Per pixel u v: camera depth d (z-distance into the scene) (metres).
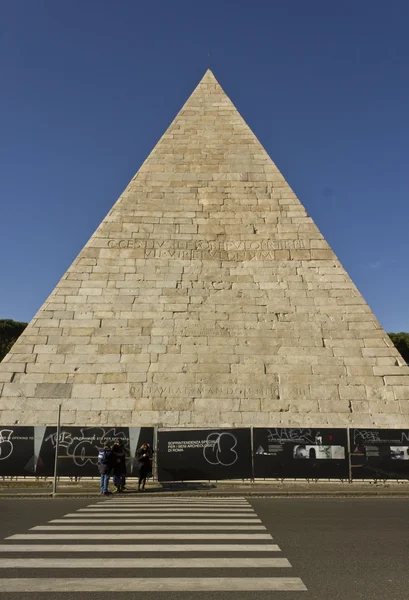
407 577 6.09
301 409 16.28
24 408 16.09
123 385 16.48
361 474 14.95
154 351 17.06
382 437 15.16
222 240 19.30
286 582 5.88
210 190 20.36
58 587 5.70
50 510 11.01
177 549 7.39
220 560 6.80
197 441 15.17
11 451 15.00
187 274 18.53
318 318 17.80
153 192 20.20
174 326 17.53
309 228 19.48
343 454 15.05
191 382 16.58
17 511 10.85
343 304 18.05
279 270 18.69
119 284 18.25
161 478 14.95
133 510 10.99
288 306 18.00
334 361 17.05
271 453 15.07
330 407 16.31
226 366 16.89
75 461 14.98
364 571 6.32
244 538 8.11
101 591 5.57
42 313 17.61
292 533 8.50
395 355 17.11
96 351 17.06
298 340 17.38
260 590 5.61
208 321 17.66
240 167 20.91
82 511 10.84
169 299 18.02
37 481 14.97
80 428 15.25
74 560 6.79
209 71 23.86
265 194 20.30
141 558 6.89
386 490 14.12
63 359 16.91
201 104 22.70
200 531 8.66
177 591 5.57
